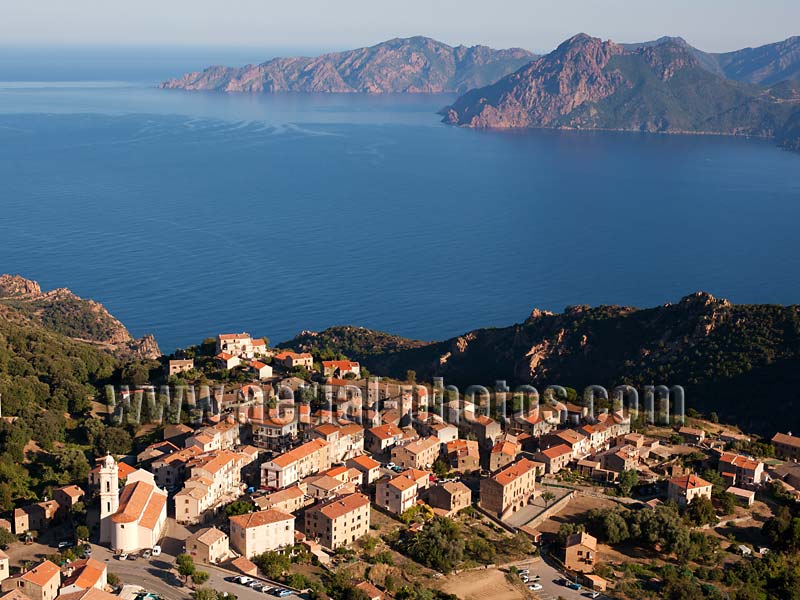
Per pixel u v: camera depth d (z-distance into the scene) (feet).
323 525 580.30
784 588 576.20
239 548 561.43
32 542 589.73
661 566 597.52
